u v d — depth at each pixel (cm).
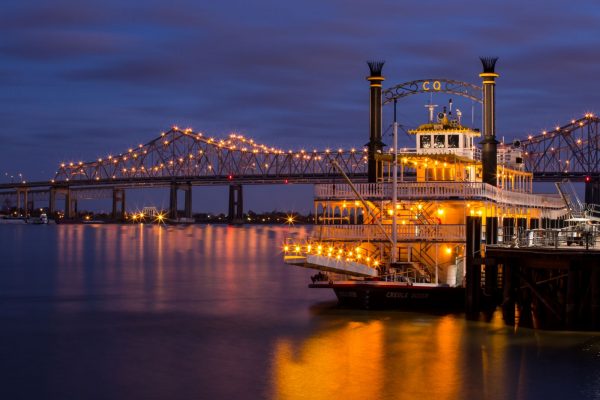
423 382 3734
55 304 6138
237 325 5041
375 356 4162
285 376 3859
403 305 5194
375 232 5447
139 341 4625
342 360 4103
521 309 4697
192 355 4266
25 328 5062
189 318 5347
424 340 4441
